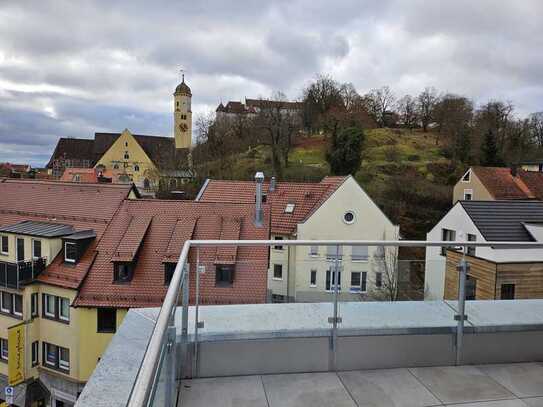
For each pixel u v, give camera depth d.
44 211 18.31
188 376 2.88
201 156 50.31
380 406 2.70
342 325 3.12
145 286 13.88
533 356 3.38
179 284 2.19
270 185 24.48
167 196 43.47
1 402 16.55
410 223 32.81
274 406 2.65
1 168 66.56
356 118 56.03
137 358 2.36
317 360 3.08
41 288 15.22
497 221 17.47
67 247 15.41
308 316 3.07
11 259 16.77
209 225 15.26
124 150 69.38
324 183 24.30
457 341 3.27
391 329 3.17
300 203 23.53
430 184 36.16
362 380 3.00
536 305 3.39
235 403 2.66
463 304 3.31
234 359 2.95
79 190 19.05
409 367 3.21
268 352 3.00
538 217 18.08
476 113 56.72
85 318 13.88
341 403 2.72
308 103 61.28
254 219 15.48
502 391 2.92
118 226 15.39
